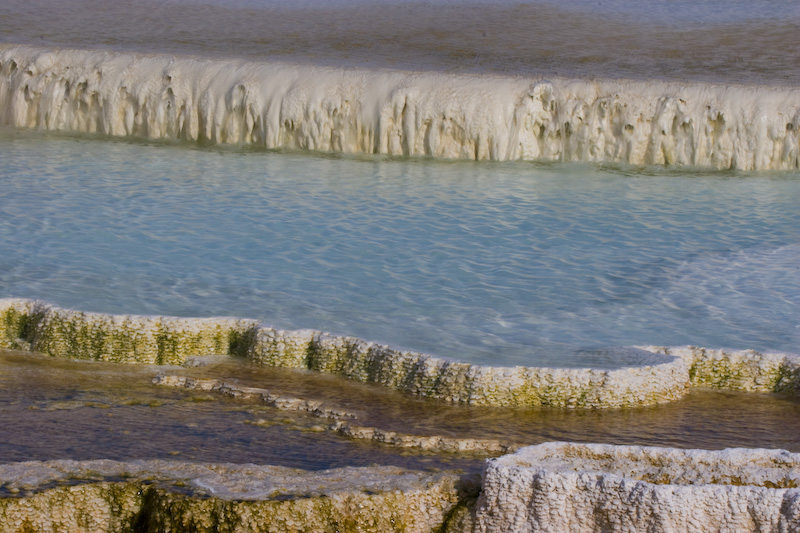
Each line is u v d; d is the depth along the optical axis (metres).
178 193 23.02
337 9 41.75
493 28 37.56
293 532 10.18
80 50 30.11
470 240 20.17
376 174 25.39
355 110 27.59
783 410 13.70
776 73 29.92
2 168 24.75
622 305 16.73
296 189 23.70
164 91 28.73
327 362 14.62
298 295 16.83
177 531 10.15
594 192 24.17
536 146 27.53
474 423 12.97
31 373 14.28
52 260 18.11
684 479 10.73
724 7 42.47
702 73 29.75
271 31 36.22
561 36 36.25
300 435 12.45
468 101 27.12
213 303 16.30
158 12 40.28
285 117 27.77
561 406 13.54
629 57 32.28
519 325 15.73
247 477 10.83
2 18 37.66
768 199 23.72
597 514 10.30
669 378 13.96
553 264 18.84
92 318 15.02
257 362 14.82
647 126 26.92
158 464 11.09
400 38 35.19
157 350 14.96
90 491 10.48
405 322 15.73
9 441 11.88
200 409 13.17
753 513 10.08
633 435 12.75
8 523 10.15
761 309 16.59
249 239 19.81
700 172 26.44
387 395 13.84
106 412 12.92
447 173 25.69
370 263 18.61
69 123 29.56
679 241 20.41
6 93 29.98
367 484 10.69
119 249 18.89
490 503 10.44
